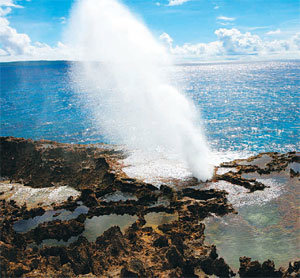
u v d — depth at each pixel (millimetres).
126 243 22844
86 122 79000
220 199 29516
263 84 163500
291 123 70375
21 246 24359
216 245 23422
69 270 20656
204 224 26156
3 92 147125
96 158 39750
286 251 22578
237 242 23734
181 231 24578
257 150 51906
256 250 22766
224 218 27062
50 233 25516
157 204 29531
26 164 39062
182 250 22219
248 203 29234
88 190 31797
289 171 35656
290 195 30359
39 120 83250
